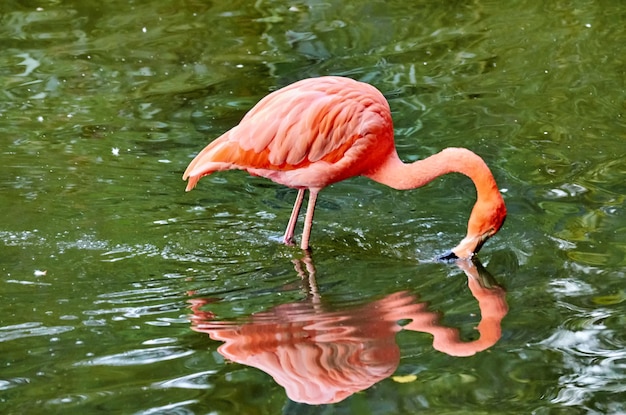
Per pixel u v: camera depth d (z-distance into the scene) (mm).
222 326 8883
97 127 13656
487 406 7578
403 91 14875
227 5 18766
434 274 10086
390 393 7734
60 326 8859
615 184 11961
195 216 11484
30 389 7789
